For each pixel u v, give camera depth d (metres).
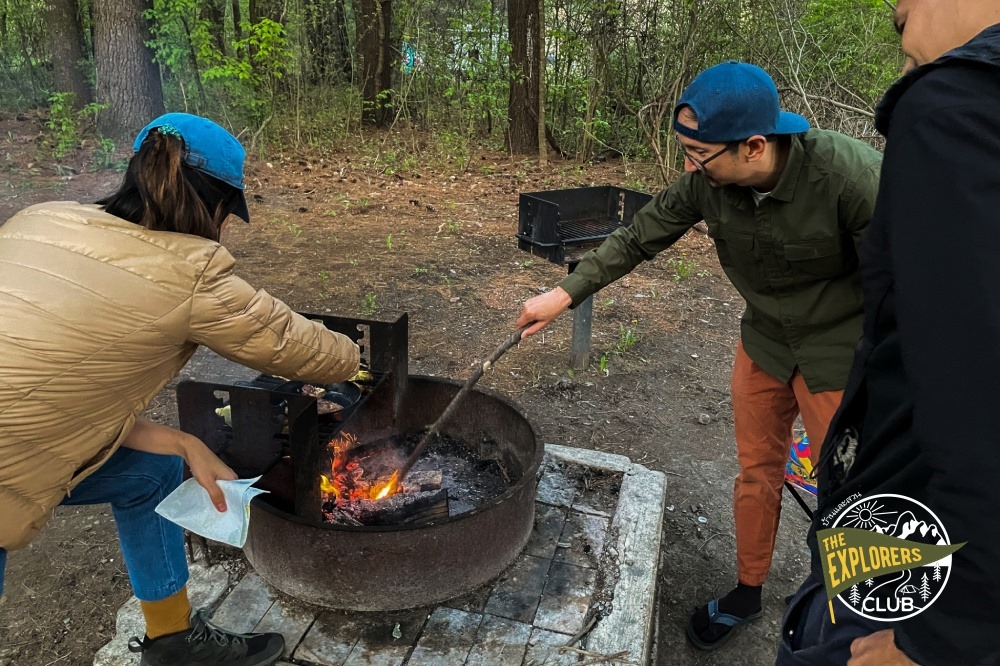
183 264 1.63
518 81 9.81
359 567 2.22
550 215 3.62
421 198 7.85
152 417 3.73
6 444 1.51
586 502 2.92
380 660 2.16
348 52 12.52
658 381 4.38
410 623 2.30
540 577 2.50
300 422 2.11
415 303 5.18
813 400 2.11
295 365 1.89
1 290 1.53
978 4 1.02
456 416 3.07
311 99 10.66
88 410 1.60
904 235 0.94
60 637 2.49
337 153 9.50
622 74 9.96
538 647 2.22
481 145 10.55
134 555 1.98
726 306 5.48
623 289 5.67
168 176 1.64
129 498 1.92
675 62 8.62
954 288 0.87
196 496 1.91
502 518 2.36
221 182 1.77
